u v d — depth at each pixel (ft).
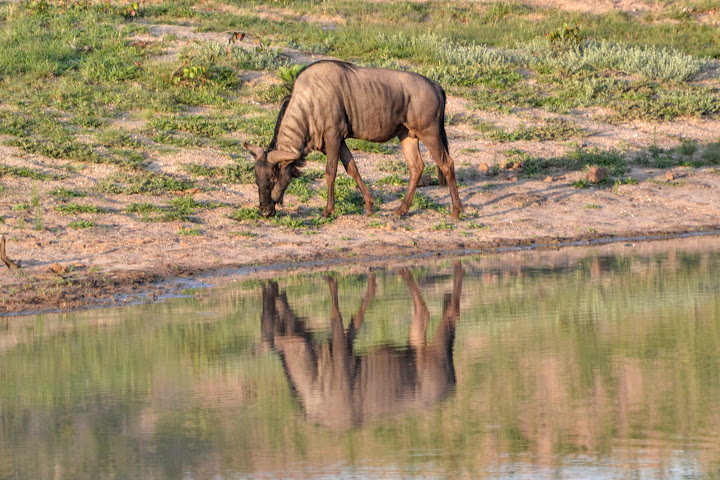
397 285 99.96
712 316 84.79
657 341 76.64
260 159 126.21
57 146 153.79
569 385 64.90
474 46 225.97
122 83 188.34
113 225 125.49
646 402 61.05
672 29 256.73
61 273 105.09
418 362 71.31
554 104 197.47
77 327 83.51
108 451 53.98
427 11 267.80
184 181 145.59
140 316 87.35
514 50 230.48
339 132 125.70
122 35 215.72
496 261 113.91
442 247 123.03
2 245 106.01
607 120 191.21
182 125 168.35
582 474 49.19
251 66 203.21
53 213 128.36
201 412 60.75
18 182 139.23
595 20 261.85
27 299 94.48
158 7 242.78
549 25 251.60
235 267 111.24
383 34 232.73
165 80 190.29
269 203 127.95
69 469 51.21
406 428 57.00
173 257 113.91
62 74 190.39
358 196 142.82
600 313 86.48
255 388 65.57
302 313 87.66
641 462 50.78
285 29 236.22
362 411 60.34
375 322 83.97
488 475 49.34
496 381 66.03
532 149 172.65
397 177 151.74
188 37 220.23
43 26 220.02
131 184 142.10
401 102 126.93
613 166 163.84
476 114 189.67
